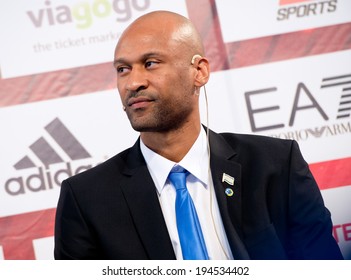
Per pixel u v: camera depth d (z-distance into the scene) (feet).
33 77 16.89
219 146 11.21
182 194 10.50
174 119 10.37
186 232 10.21
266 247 10.40
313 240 10.87
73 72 16.99
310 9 17.35
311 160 17.01
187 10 17.24
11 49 16.87
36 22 16.96
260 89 17.11
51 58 16.94
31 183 16.79
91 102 17.01
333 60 17.24
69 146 16.90
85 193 10.70
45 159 16.84
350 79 17.20
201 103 17.04
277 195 10.90
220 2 17.28
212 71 17.12
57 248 10.79
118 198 10.61
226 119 17.04
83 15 17.04
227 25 17.22
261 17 17.28
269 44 17.22
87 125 16.97
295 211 10.91
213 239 10.38
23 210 16.72
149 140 10.75
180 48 10.41
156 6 17.17
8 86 16.81
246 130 17.01
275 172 10.96
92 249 10.55
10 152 16.74
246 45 17.20
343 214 17.02
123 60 10.28
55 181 16.84
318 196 11.18
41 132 16.84
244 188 10.81
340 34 17.30
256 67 17.16
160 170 10.71
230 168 10.84
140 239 10.32
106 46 17.06
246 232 10.46
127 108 10.36
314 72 17.19
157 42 10.20
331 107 17.12
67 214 10.71
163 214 10.52
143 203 10.44
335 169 17.04
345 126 17.11
